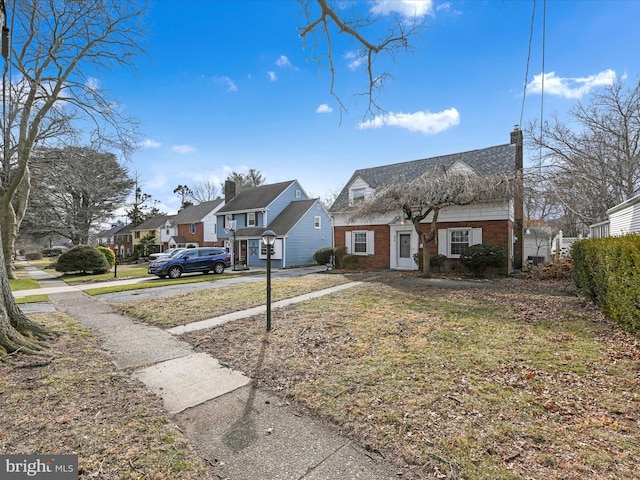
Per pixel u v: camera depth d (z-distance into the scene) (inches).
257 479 85.0
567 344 180.4
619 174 527.8
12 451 92.0
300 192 1088.8
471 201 458.9
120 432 103.6
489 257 485.7
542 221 742.5
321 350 179.6
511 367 150.9
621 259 199.3
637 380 134.8
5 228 607.2
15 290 478.6
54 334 205.9
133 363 168.1
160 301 344.2
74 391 130.9
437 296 331.3
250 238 935.7
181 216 1400.1
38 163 600.4
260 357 173.6
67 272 783.1
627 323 194.4
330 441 101.0
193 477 84.8
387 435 101.5
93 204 1235.2
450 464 87.4
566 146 570.3
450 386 132.7
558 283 417.1
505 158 565.3
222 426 110.2
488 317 242.7
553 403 118.0
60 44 452.4
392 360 161.6
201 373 155.1
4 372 144.7
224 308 299.7
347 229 708.7
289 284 449.4
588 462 86.6
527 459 88.4
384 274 556.7
